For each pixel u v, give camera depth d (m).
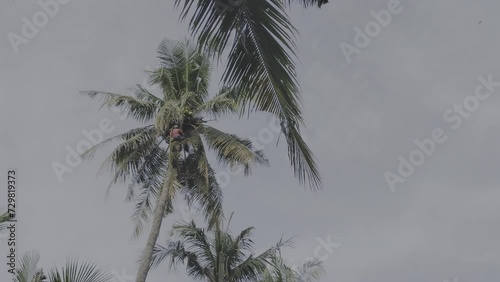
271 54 5.15
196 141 18.39
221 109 19.77
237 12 5.08
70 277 7.53
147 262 15.58
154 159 19.88
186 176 19.27
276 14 5.07
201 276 20.88
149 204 19.69
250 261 20.75
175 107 18.23
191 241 20.98
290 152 5.32
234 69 5.30
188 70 20.78
